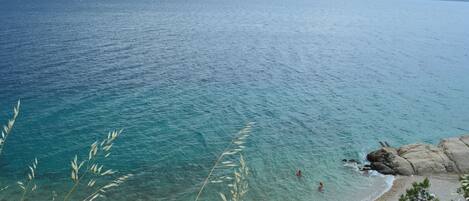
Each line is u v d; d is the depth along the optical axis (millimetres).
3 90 55625
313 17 197375
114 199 32812
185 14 176000
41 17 134000
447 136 51781
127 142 42938
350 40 128625
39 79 61531
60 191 33438
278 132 48188
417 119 56969
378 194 36500
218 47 102062
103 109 51562
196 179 36625
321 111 56719
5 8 153125
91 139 43250
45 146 41188
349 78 77750
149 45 97000
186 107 54344
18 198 32062
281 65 85375
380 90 70625
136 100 55594
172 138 44562
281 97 61906
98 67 71312
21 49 81125
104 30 115500
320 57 97500
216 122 49844
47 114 48750
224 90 63312
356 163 41938
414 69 90125
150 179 36219
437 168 40250
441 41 136250
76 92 56938
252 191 35469
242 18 174625
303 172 39406
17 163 37562
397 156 41375
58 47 85875
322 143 46125
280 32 138500
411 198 19688
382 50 112812
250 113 53750
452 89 74688
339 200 35250
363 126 52375
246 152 42500
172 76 69250
